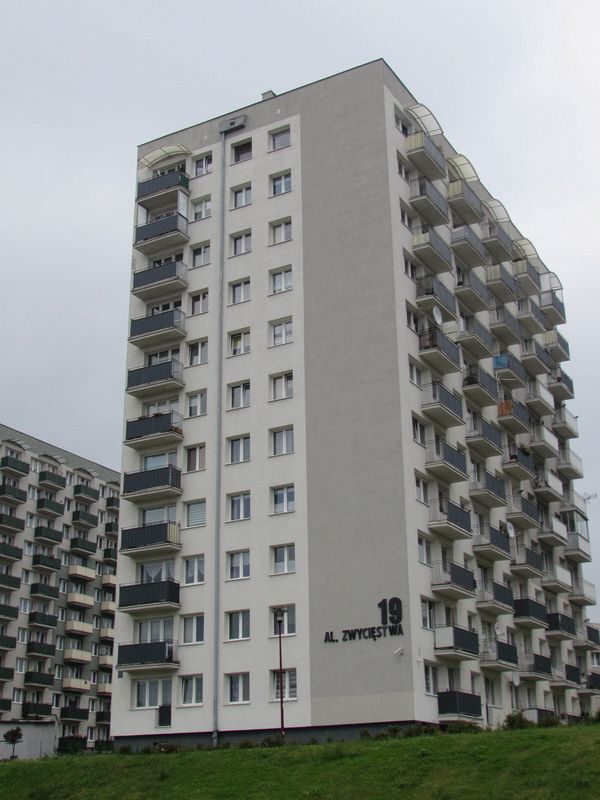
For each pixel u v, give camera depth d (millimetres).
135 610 54156
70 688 99562
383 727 46062
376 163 55750
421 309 55219
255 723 49375
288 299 56094
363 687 47125
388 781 32344
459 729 43125
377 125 56406
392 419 50688
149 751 46812
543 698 65125
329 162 57438
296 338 55031
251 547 52625
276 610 50719
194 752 41188
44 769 42125
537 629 65812
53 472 106938
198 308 60031
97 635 106812
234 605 52094
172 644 52594
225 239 59844
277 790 33906
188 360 59031
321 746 37875
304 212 57312
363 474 50594
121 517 57562
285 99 60562
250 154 61719
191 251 61375
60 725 98562
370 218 54906
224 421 56000
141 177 65312
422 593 48875
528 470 66562
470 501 58344
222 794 34781
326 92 59062
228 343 57562
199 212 62219
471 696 49031
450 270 59062
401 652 46688
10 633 94938
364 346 52719
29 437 106750
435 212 57875
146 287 60906
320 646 48844
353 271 54438
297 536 51406
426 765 32844
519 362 69875
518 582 64625
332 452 51812
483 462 61906
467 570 51719
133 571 56000
